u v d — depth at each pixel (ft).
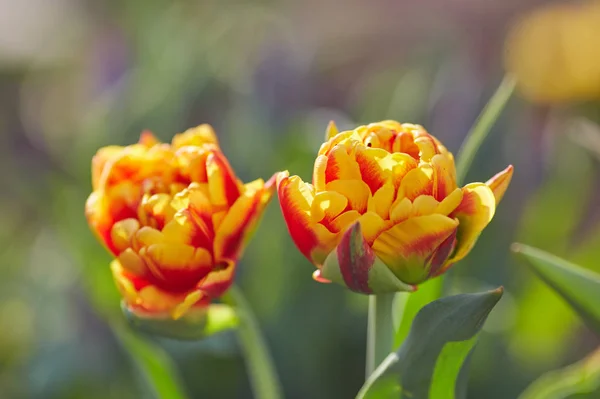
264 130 3.15
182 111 3.21
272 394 2.01
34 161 4.40
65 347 3.22
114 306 2.91
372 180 1.74
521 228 3.01
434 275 1.79
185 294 1.90
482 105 3.14
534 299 2.85
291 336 2.88
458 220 1.77
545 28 3.30
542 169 3.08
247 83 3.27
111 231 1.90
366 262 1.74
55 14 6.88
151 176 1.92
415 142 1.77
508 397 2.81
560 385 2.12
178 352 2.78
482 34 4.41
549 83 3.15
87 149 3.29
